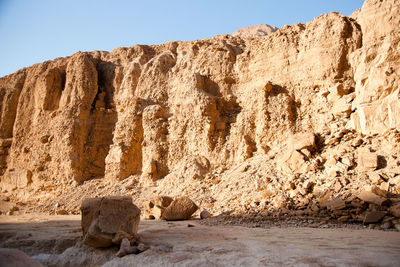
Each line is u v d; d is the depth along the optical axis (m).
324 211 9.40
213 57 19.64
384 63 12.43
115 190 17.98
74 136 21.25
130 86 22.34
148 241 6.78
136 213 6.84
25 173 22.08
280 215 9.86
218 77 18.89
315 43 16.05
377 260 4.55
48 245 7.26
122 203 6.79
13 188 22.36
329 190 10.02
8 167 24.02
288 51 16.98
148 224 10.25
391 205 8.56
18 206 20.12
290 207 10.16
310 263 4.63
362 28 14.71
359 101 12.80
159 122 18.92
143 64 23.28
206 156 16.53
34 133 23.23
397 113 11.20
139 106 20.30
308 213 9.55
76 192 19.25
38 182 21.44
